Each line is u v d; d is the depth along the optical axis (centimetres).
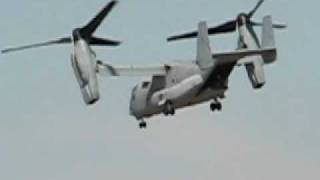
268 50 19388
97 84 19950
